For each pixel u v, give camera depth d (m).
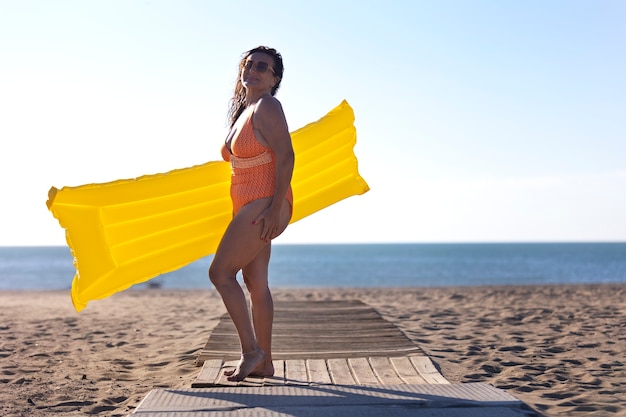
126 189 3.92
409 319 8.99
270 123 3.56
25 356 6.11
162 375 5.07
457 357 5.73
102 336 7.55
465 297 13.84
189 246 4.08
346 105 4.37
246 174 3.69
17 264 75.62
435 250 149.50
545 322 8.46
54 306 12.75
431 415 3.07
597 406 3.94
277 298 14.91
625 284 21.45
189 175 4.06
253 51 3.88
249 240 3.63
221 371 4.33
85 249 3.84
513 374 4.95
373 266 59.00
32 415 3.92
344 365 4.46
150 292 19.80
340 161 4.36
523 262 67.69
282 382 3.94
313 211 4.28
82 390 4.58
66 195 3.80
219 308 11.84
